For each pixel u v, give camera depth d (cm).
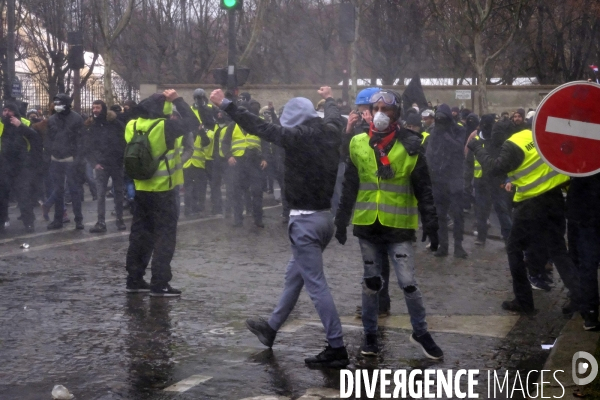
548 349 648
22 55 3123
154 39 3462
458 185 1091
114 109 1345
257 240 1220
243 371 580
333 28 3509
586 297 681
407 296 604
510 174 752
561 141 607
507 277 958
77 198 1301
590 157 605
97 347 636
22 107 1655
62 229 1310
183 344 647
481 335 688
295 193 584
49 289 841
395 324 721
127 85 3519
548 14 3144
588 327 679
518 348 651
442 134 1080
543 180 740
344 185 610
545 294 868
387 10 3366
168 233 810
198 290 848
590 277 679
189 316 737
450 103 3177
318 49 3634
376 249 608
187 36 3547
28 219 1273
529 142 743
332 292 852
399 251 602
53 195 1373
